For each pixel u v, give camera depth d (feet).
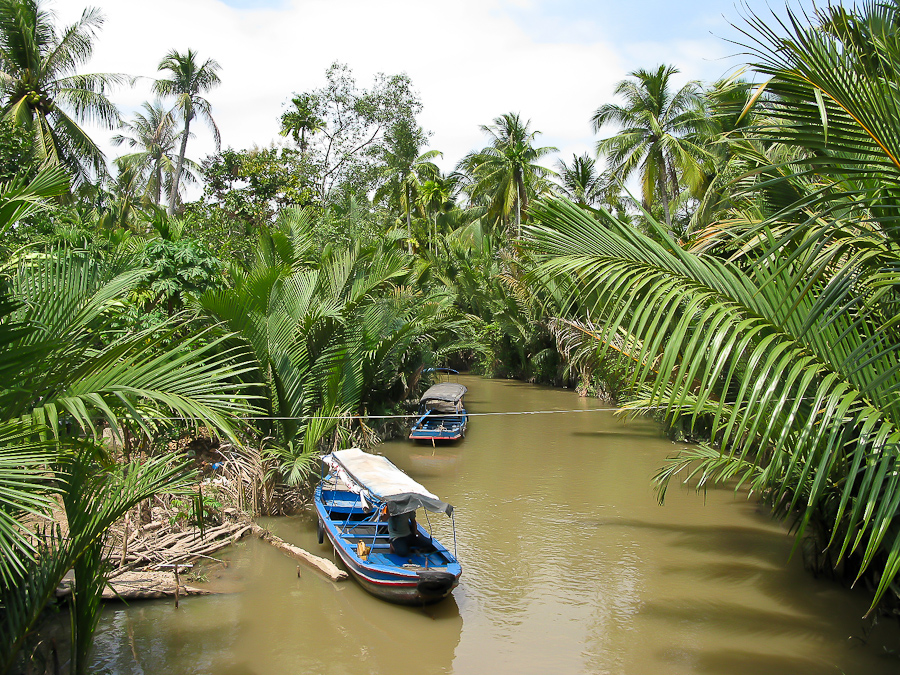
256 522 38.96
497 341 118.52
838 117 13.15
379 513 32.42
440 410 65.67
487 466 53.06
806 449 19.57
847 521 24.07
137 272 21.35
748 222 21.38
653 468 51.47
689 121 83.71
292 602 28.40
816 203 13.44
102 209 80.84
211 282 44.52
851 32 13.23
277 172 80.74
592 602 28.30
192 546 32.68
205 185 82.94
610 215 17.25
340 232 75.05
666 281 15.74
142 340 16.15
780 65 12.70
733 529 37.35
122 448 29.89
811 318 13.73
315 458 39.52
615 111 91.76
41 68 69.46
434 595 27.07
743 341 13.80
